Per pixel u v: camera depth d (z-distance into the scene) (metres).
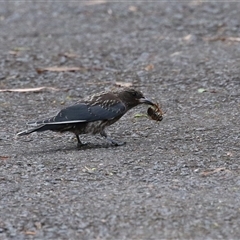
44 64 18.75
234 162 11.66
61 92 16.56
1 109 15.27
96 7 25.17
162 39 20.97
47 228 9.41
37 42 21.20
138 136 13.36
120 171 11.34
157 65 18.34
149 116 13.55
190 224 9.38
